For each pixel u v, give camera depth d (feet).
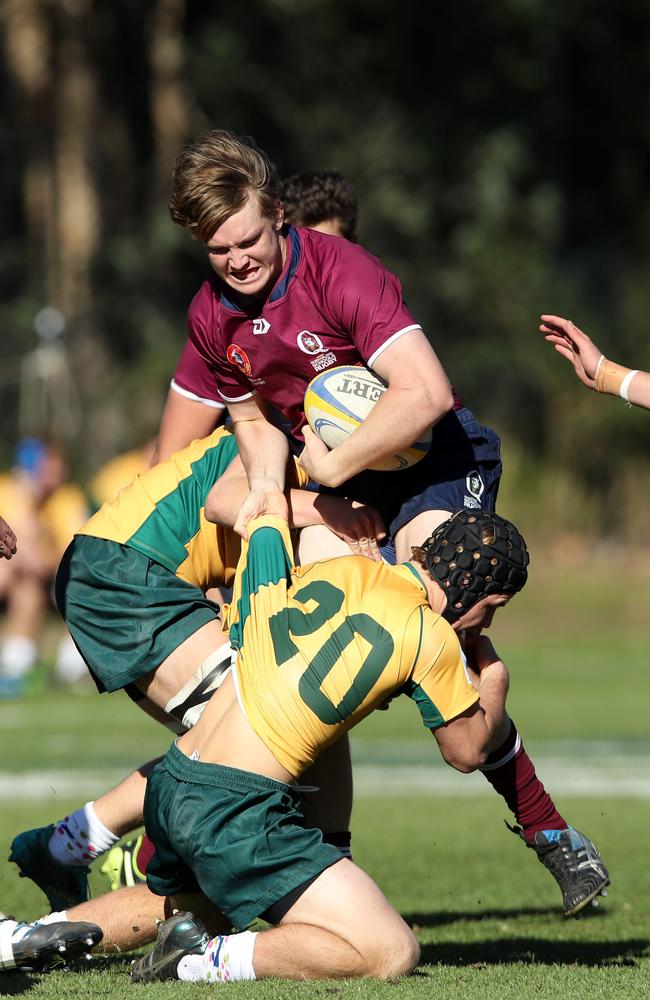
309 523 51.96
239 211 47.16
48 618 216.33
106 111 285.23
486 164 300.61
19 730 129.90
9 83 293.02
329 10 301.84
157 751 114.62
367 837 78.48
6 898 60.59
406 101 310.04
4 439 268.82
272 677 43.86
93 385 268.41
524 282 286.87
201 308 51.60
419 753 119.24
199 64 294.05
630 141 334.44
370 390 49.47
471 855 73.31
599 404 263.49
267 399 52.39
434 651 44.06
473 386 280.72
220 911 47.01
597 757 110.93
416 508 52.16
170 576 51.21
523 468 263.90
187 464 53.01
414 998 39.75
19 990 42.60
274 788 43.65
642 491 262.06
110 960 48.67
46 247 282.97
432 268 299.17
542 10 303.68
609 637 209.56
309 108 302.45
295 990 40.98
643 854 72.59
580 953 50.60
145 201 297.12
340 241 50.16
